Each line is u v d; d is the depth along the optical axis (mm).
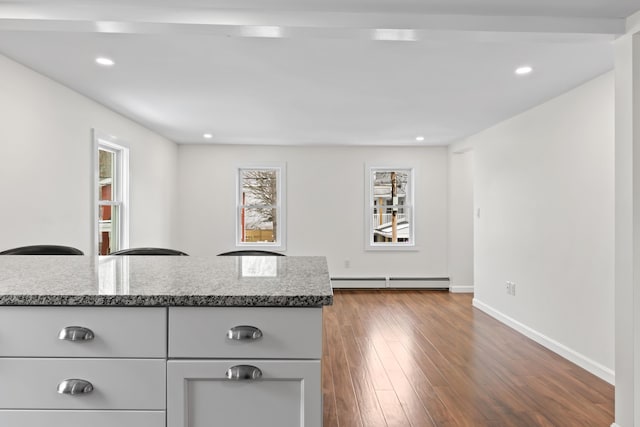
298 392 1188
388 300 5914
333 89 3598
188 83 3422
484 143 5285
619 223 2279
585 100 3354
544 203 3906
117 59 2873
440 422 2402
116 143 4379
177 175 6555
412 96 3805
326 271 1636
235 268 1719
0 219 2729
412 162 6723
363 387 2889
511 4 2084
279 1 2035
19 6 2012
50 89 3258
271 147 6664
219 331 1177
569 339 3506
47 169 3217
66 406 1167
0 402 1164
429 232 6742
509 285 4551
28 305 1164
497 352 3664
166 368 1170
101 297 1155
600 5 2090
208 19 2090
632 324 2176
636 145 2172
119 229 4680
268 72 3156
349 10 2133
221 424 1185
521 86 3473
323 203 6703
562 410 2564
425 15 2174
